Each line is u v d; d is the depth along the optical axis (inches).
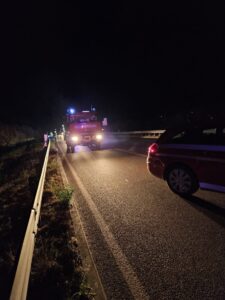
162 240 147.1
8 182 369.7
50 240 155.0
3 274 129.3
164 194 226.1
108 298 106.5
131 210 196.5
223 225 158.7
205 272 116.1
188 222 166.4
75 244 150.7
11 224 197.0
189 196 214.1
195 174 204.4
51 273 124.1
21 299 86.7
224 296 101.0
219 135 188.4
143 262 128.3
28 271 106.8
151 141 762.8
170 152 220.7
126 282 115.0
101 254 138.6
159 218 176.9
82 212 202.2
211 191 199.8
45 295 110.7
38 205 185.3
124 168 356.8
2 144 1176.8
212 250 132.6
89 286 112.7
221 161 183.0
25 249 106.7
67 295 108.3
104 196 237.6
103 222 179.3
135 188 252.5
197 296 102.3
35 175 338.3
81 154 579.5
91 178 315.3
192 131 208.1
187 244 140.3
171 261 126.6
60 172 358.9
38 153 641.6
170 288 108.5
